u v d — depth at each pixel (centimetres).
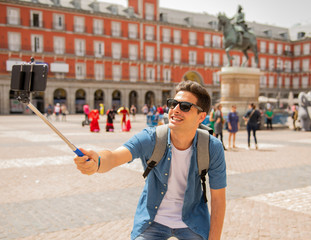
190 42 5556
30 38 4322
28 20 4297
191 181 194
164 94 5538
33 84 153
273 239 383
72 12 4569
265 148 1166
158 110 2405
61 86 4459
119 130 1919
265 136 1606
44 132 1733
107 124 1809
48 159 905
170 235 201
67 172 743
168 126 191
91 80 4672
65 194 568
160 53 5284
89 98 4691
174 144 196
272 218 453
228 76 1936
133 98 5266
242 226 423
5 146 1166
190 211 202
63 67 4441
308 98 1936
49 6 4384
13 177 691
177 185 200
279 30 7081
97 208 493
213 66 5706
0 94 4156
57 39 4500
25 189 598
